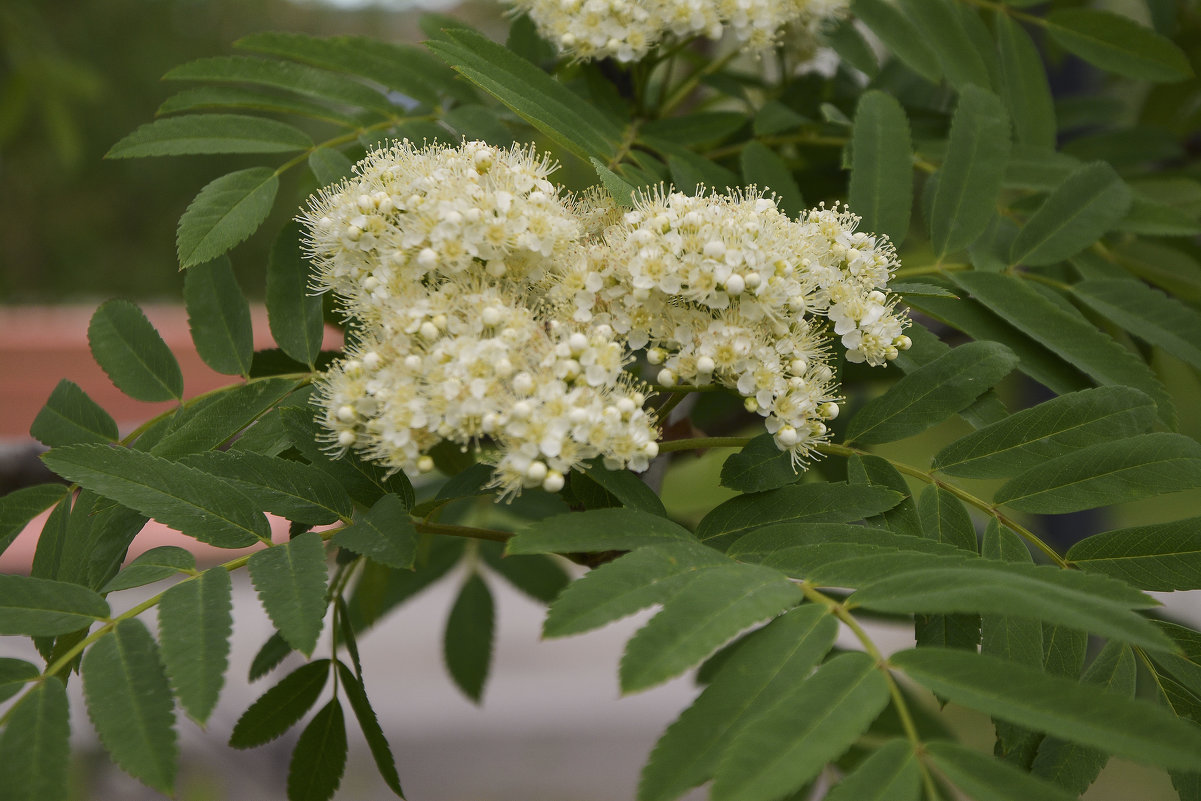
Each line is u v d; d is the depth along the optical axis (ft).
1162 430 2.47
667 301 2.42
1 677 2.27
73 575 2.43
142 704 2.25
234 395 2.51
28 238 9.70
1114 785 3.75
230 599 2.30
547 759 5.77
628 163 2.60
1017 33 2.76
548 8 2.68
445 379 2.36
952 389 2.45
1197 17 2.91
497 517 2.90
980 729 3.54
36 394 2.86
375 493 2.43
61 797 2.24
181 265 2.48
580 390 2.35
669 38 2.76
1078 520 2.97
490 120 2.60
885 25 2.69
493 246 2.39
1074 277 2.67
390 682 6.82
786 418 2.41
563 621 2.23
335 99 2.62
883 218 2.56
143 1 9.66
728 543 2.39
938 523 2.43
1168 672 2.38
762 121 2.69
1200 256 2.86
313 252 2.47
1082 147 2.87
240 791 3.94
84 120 9.42
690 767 2.20
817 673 2.22
